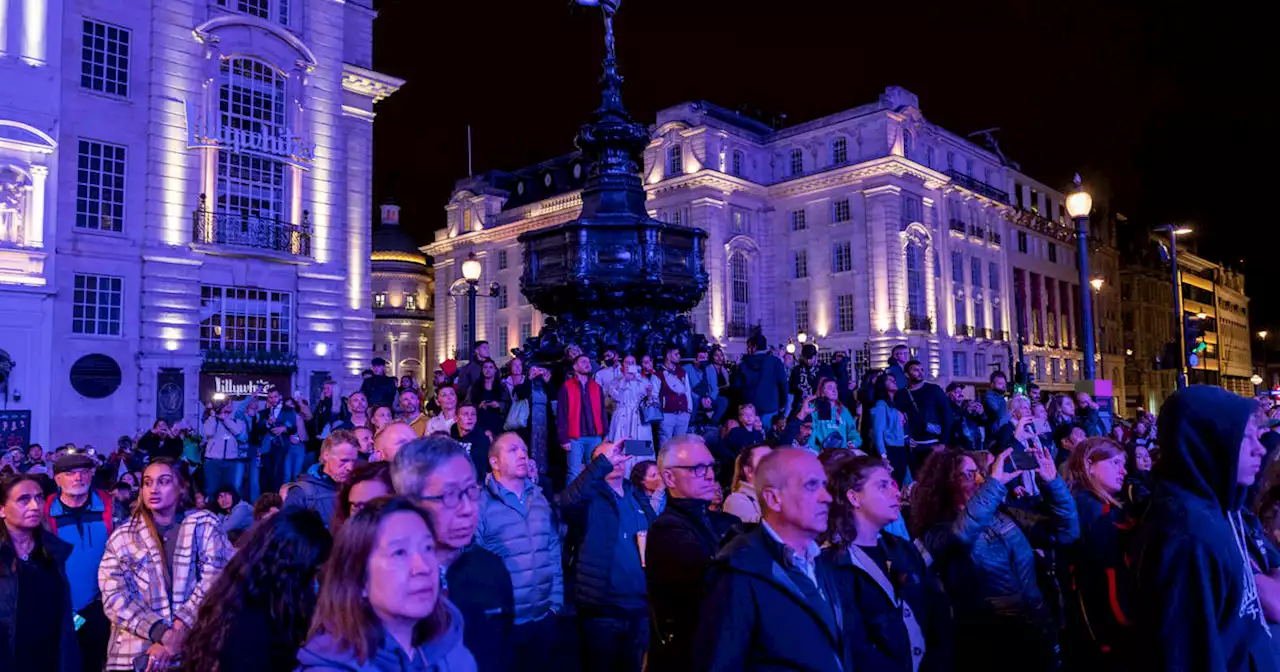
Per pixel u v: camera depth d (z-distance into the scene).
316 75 30.39
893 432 11.68
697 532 4.43
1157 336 81.19
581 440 10.40
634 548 5.59
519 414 11.06
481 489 5.21
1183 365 23.09
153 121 26.25
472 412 8.86
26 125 23.34
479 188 66.19
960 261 55.50
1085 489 5.16
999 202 59.09
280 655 3.00
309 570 3.12
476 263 16.61
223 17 27.58
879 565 4.11
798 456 3.37
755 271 53.28
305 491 5.18
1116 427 13.47
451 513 3.56
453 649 2.84
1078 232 13.84
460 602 4.53
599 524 5.62
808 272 52.50
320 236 30.11
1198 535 2.82
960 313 54.75
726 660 3.11
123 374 25.41
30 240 23.39
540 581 5.16
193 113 26.92
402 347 71.44
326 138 30.53
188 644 3.09
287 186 29.34
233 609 3.03
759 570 3.22
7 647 4.59
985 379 55.59
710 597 3.27
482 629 4.51
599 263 13.05
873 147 50.25
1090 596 4.34
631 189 13.60
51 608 4.86
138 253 25.97
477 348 12.80
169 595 4.67
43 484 5.72
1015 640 4.60
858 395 13.18
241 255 27.78
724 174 50.69
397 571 2.55
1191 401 2.99
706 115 52.09
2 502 4.75
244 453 15.48
